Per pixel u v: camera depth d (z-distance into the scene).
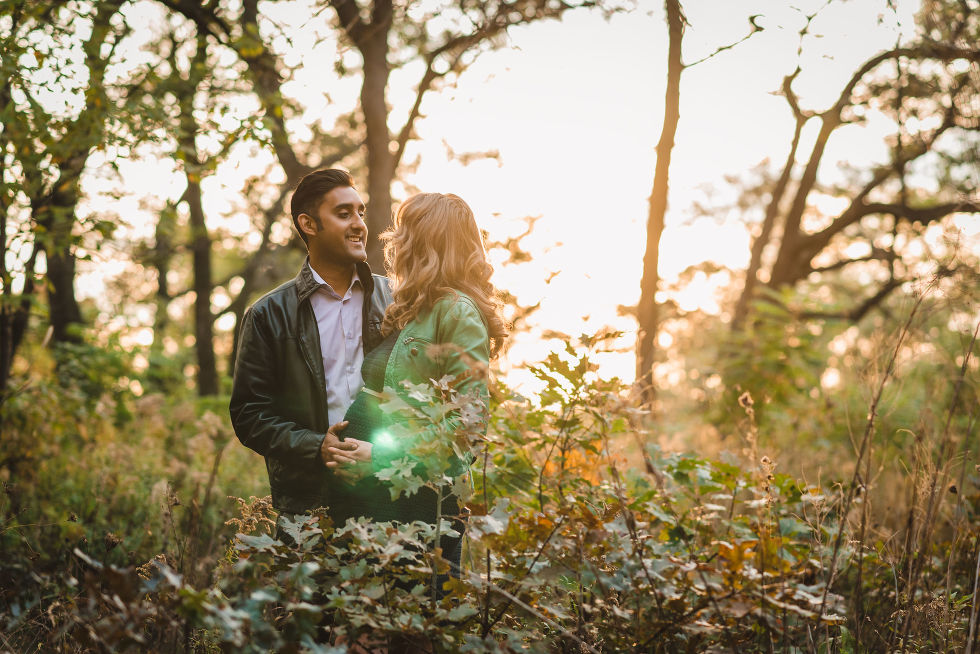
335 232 2.79
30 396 5.25
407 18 5.93
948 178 7.55
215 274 19.67
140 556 3.53
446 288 2.62
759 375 7.50
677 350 10.58
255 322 2.78
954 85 4.69
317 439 2.60
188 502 3.80
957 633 2.56
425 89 6.43
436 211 2.69
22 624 2.49
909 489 3.27
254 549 2.10
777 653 2.45
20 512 3.52
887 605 2.78
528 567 2.26
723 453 3.19
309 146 8.12
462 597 2.16
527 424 3.09
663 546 2.56
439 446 2.19
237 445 6.03
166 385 11.19
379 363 2.68
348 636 2.16
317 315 2.81
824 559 2.83
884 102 7.29
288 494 2.71
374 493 2.58
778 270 11.76
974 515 3.28
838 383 7.06
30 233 4.64
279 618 2.14
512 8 5.51
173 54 6.26
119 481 4.41
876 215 12.48
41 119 4.31
